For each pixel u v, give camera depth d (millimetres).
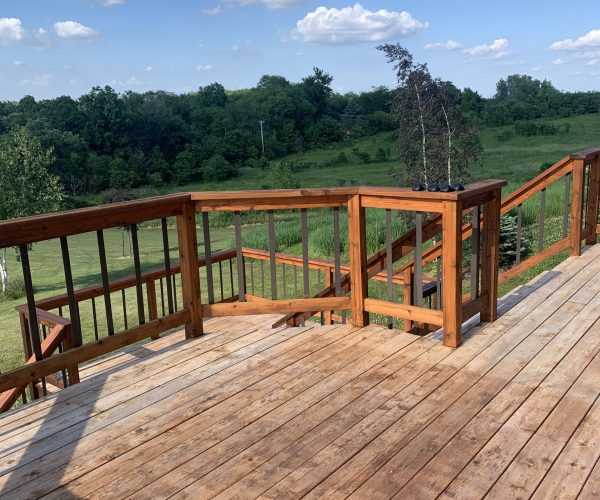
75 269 21594
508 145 74750
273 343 3867
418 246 3729
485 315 4090
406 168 15773
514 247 10492
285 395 3105
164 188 74250
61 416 2979
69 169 68125
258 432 2734
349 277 4535
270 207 3934
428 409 2885
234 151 84688
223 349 3805
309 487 2289
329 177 67938
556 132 79875
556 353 3527
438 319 3691
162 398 3139
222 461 2506
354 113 105875
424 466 2398
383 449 2539
